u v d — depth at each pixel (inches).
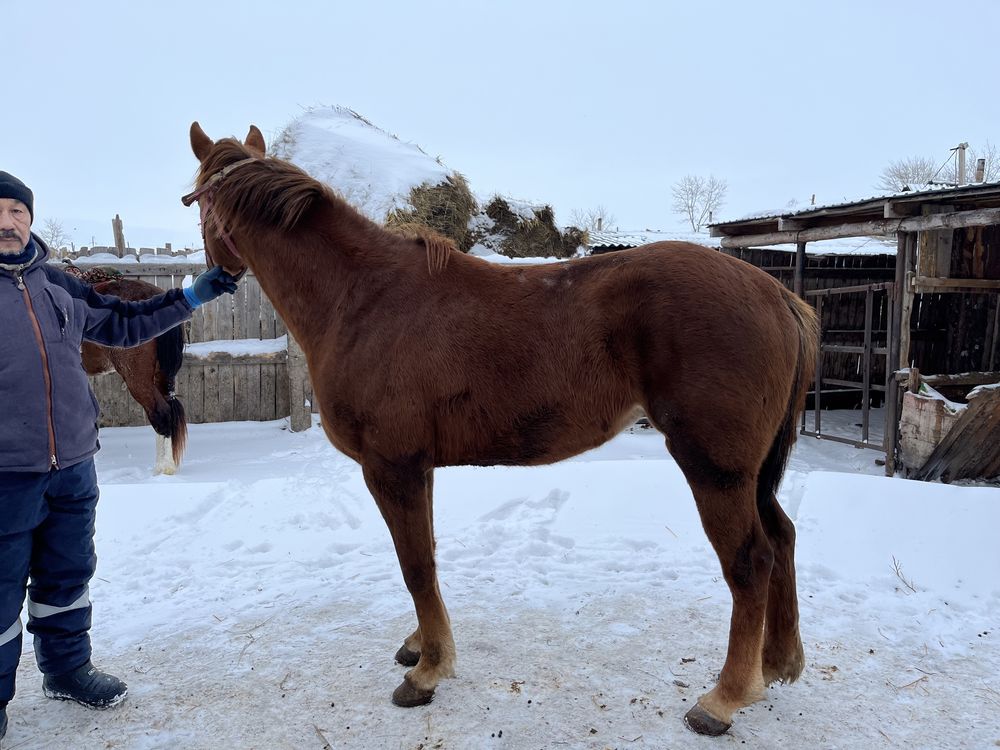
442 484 182.5
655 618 117.4
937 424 242.1
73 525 92.2
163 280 319.9
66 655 94.3
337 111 371.6
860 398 404.5
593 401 86.7
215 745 87.0
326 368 94.3
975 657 102.3
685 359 81.2
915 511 139.3
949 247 276.5
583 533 154.6
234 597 130.6
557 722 89.8
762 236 325.4
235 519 168.6
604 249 398.3
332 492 188.4
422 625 95.0
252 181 98.3
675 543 147.4
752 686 86.5
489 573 138.0
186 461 255.8
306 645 111.8
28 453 83.0
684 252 86.6
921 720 88.6
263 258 100.1
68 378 87.9
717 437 81.2
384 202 296.2
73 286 94.8
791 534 93.1
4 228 81.3
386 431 90.1
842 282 399.2
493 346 87.6
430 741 86.7
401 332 90.0
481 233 356.5
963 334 353.7
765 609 86.2
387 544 154.5
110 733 90.0
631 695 95.3
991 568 121.9
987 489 140.3
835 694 94.4
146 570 142.0
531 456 92.0
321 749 85.7
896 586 123.3
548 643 110.0
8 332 82.1
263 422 313.9
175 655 109.3
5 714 88.4
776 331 84.0
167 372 226.8
